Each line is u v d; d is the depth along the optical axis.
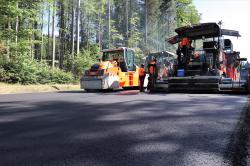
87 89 16.03
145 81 16.36
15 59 20.77
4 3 19.09
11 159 3.55
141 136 4.70
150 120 6.04
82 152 3.84
